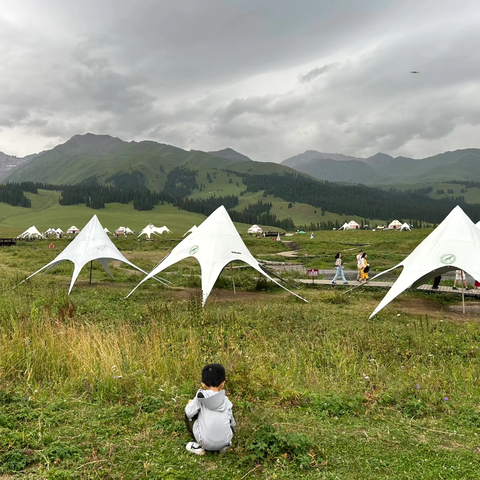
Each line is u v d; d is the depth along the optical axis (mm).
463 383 7414
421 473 4230
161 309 13602
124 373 6953
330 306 15906
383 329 12016
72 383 6641
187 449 4516
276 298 17641
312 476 4129
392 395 6504
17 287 18406
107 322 12109
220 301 16656
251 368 7527
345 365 8234
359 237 56125
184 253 17484
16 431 4859
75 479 3953
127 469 4164
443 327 12383
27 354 7590
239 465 4289
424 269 14492
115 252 20219
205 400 4492
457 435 5195
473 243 14531
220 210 18422
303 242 50062
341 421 5613
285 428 5211
